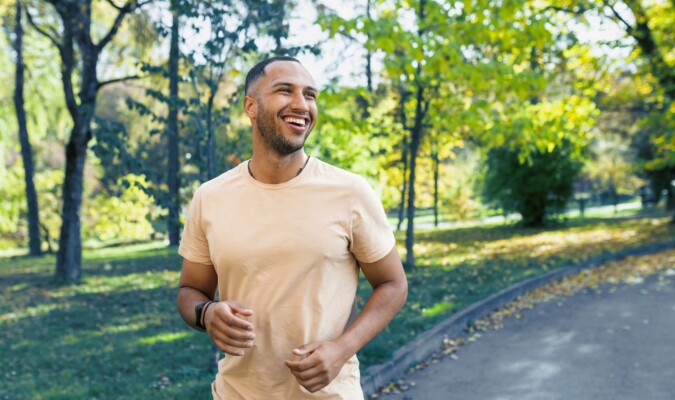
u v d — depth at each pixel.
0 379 5.55
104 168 24.03
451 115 10.53
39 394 4.97
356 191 1.85
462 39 9.20
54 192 26.28
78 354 6.44
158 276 12.84
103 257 18.81
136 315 8.62
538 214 22.98
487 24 9.05
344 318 1.89
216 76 5.37
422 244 18.27
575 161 22.34
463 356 6.08
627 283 10.29
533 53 11.65
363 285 10.03
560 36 13.06
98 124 5.34
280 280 1.80
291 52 5.28
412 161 11.91
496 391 5.03
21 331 7.80
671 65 14.95
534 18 8.99
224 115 5.43
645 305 8.44
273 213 1.81
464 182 29.64
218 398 1.99
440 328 6.58
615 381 5.23
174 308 9.05
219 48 5.08
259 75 1.80
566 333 6.97
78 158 12.63
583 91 13.38
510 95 10.65
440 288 9.45
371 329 1.81
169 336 7.11
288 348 1.83
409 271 11.75
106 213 25.72
